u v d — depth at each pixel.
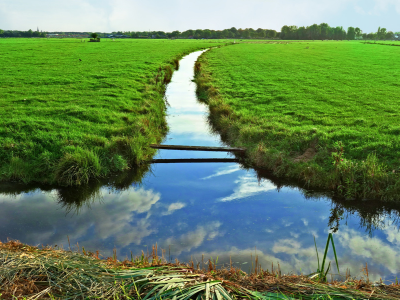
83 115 12.51
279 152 9.47
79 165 8.36
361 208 7.14
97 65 27.25
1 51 39.12
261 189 8.02
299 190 7.98
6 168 8.53
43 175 8.40
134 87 19.20
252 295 2.98
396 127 10.88
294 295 2.99
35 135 9.99
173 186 8.20
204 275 3.24
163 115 15.61
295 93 17.89
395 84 20.03
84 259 3.50
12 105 13.65
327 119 12.60
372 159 8.34
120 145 9.90
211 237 5.71
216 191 7.86
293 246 5.45
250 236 5.77
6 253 3.36
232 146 11.13
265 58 38.12
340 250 5.35
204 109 17.14
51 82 19.23
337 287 3.14
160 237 5.69
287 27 199.12
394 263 4.97
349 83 20.64
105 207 7.00
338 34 195.38
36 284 3.02
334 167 8.31
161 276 3.10
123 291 2.90
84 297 2.87
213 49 57.16
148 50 47.91
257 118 13.08
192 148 10.27
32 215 6.55
